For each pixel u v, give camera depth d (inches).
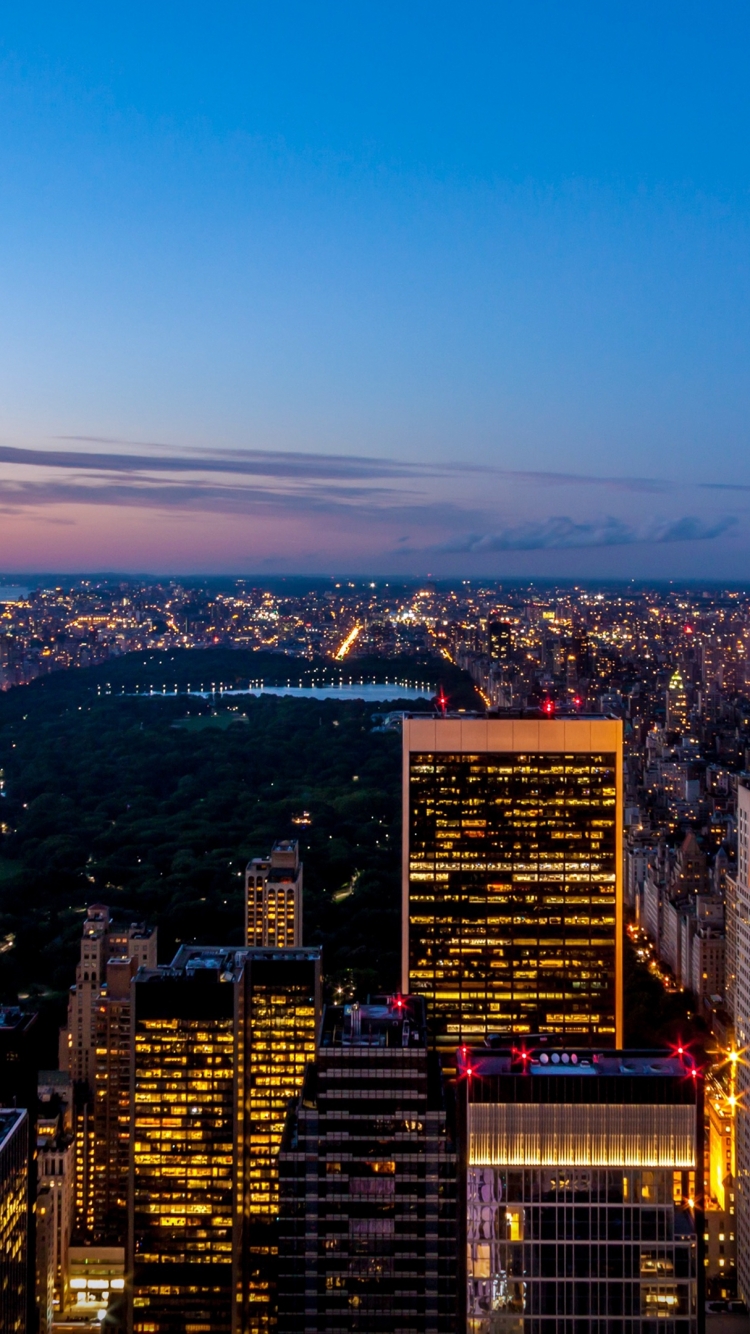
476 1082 7436.0
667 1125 7352.4
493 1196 7431.1
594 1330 7416.3
